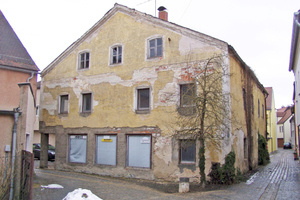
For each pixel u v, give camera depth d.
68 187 11.16
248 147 16.42
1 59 11.48
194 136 11.02
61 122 16.95
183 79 13.10
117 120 14.87
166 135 13.20
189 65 13.04
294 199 9.11
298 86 17.16
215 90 10.60
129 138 14.48
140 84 14.37
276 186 11.32
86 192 8.34
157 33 14.20
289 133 60.03
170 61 13.60
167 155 13.06
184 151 12.84
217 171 11.70
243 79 15.73
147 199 9.31
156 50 14.26
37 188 10.66
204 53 12.77
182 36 13.45
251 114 17.59
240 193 9.97
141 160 13.93
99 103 15.66
